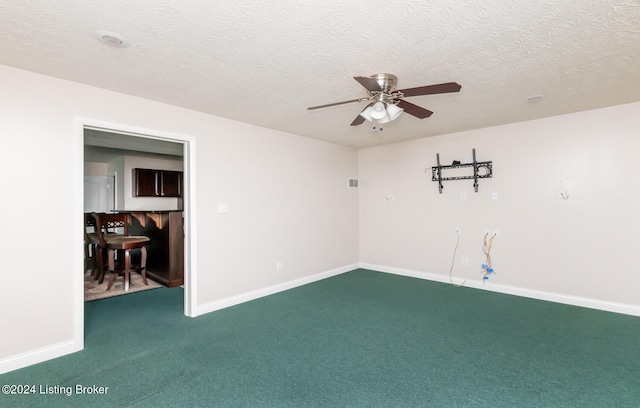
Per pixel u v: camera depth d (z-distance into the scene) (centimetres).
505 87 273
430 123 390
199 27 178
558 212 366
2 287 226
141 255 481
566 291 363
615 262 334
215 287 352
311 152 472
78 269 257
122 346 262
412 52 209
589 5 160
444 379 211
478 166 422
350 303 369
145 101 297
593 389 199
